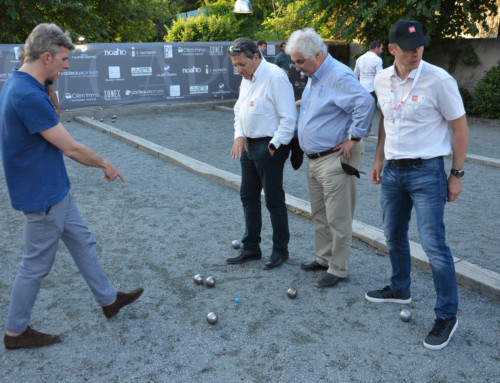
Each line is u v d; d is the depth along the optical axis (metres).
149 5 25.30
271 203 3.85
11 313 2.78
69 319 3.18
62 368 2.67
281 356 2.76
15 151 2.57
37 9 17.11
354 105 3.21
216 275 3.85
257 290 3.59
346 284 3.67
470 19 12.60
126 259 4.14
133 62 13.45
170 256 4.20
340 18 13.41
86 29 19.09
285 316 3.21
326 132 3.38
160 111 13.95
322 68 3.31
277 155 3.64
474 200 5.71
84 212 5.35
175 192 6.12
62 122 11.96
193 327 3.09
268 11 27.89
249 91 3.65
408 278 3.32
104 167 2.75
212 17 23.66
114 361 2.74
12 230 4.82
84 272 3.00
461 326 3.06
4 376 2.60
